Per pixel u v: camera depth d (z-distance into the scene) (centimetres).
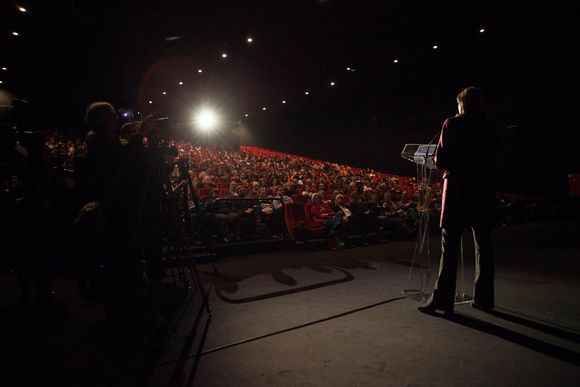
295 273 448
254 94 1794
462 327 247
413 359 200
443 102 1389
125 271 249
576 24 931
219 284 395
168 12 964
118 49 1162
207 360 207
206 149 1966
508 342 220
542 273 415
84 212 296
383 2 927
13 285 394
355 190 958
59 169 378
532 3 880
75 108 1526
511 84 1186
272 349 219
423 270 456
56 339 246
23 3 884
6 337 251
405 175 1550
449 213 272
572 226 907
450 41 1106
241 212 663
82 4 902
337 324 259
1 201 318
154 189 282
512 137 1189
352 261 531
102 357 217
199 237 584
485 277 279
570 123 1076
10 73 1252
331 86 1652
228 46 1198
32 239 313
